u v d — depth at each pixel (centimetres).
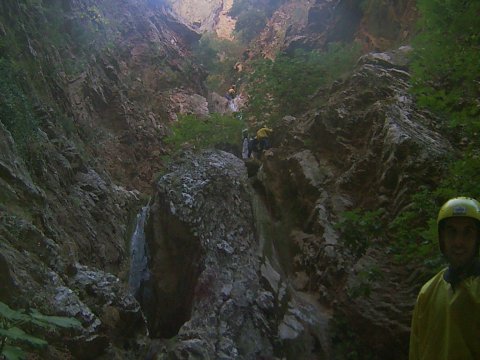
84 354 587
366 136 1070
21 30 1424
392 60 1238
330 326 857
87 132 1770
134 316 739
